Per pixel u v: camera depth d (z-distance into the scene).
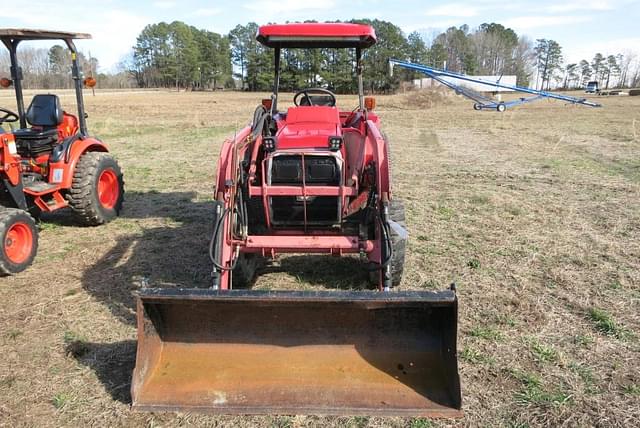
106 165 6.52
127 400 3.03
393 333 3.02
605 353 3.45
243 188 4.05
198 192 8.24
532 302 4.19
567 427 2.77
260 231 4.27
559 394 3.03
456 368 2.75
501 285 4.53
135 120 21.42
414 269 4.87
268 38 4.66
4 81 6.38
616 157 11.09
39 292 4.50
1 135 5.16
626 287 4.46
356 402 2.80
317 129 4.18
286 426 2.79
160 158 11.54
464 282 4.59
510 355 3.44
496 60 81.12
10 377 3.26
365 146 4.26
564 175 9.17
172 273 4.89
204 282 4.68
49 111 6.46
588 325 3.83
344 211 4.12
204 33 96.94
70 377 3.26
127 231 6.21
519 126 18.39
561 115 23.58
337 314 3.00
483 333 3.69
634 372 3.24
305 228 4.07
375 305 2.79
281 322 3.03
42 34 6.09
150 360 2.96
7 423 2.84
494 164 10.41
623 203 7.22
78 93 6.54
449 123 19.98
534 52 103.50
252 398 2.84
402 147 13.14
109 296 4.41
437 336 2.98
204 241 5.79
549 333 3.71
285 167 3.97
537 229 6.07
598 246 5.47
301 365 2.98
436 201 7.40
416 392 2.84
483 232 5.97
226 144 3.91
